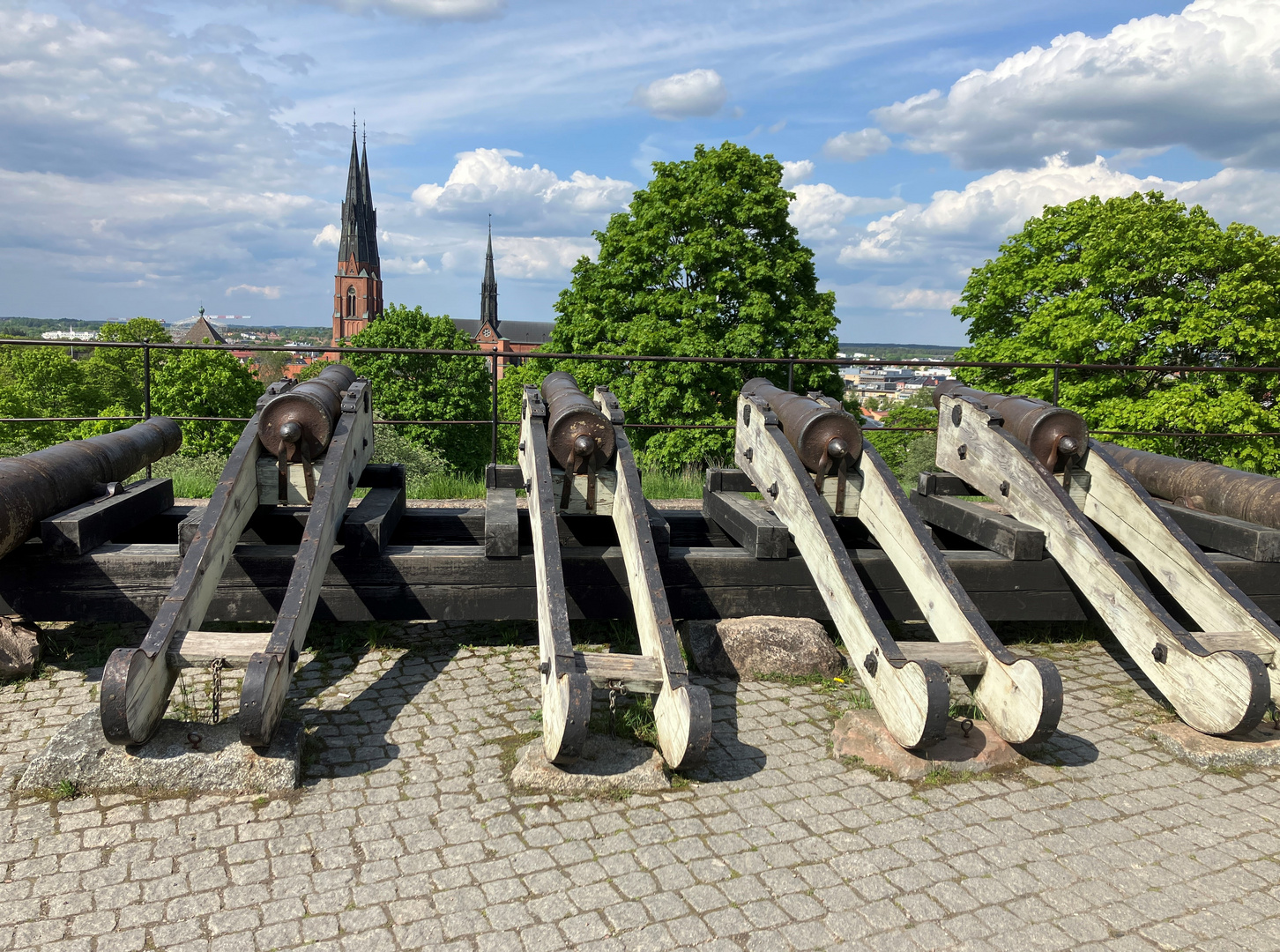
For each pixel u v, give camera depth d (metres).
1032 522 4.25
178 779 2.73
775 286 23.02
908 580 3.83
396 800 2.74
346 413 4.17
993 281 26.33
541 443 3.94
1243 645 3.40
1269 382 21.36
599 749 3.01
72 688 3.53
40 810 2.62
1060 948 2.14
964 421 4.86
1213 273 22.17
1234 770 3.12
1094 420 21.36
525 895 2.29
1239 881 2.44
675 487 8.12
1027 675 2.97
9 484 3.48
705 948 2.11
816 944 2.13
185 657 2.85
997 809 2.80
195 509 4.84
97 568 3.70
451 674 3.81
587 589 4.05
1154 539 4.03
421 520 4.81
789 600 4.21
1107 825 2.73
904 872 2.44
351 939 2.10
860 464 4.25
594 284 24.61
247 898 2.25
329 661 3.93
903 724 3.01
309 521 3.57
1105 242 22.73
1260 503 4.36
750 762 3.08
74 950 2.04
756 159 23.61
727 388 22.47
